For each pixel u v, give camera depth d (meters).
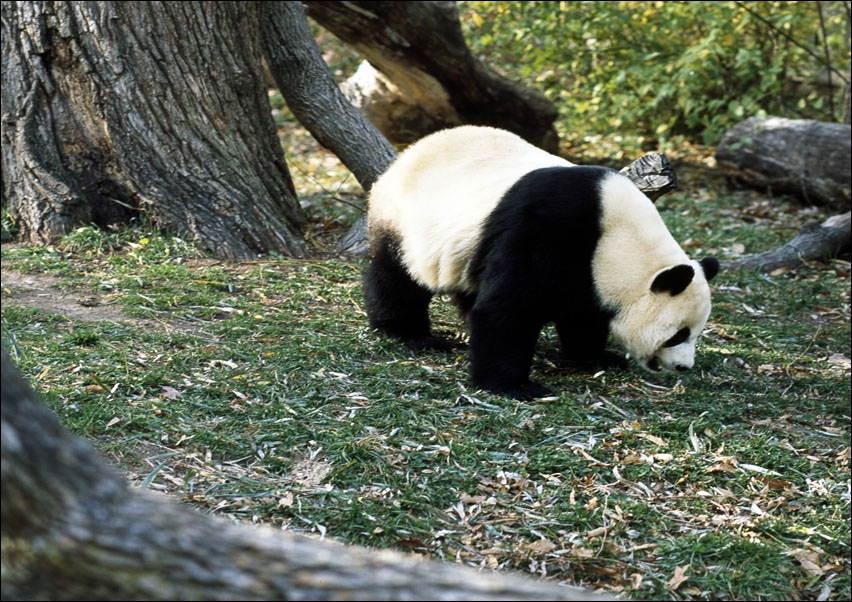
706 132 16.06
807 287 10.69
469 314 7.68
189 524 2.44
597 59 17.30
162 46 9.94
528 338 7.11
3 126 10.14
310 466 5.88
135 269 9.36
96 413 6.10
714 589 4.96
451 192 7.39
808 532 5.56
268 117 10.88
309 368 7.27
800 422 7.32
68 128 10.09
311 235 10.91
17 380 2.40
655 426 6.74
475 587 2.52
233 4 10.32
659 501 5.86
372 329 8.23
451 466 5.98
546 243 6.82
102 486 2.41
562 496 5.78
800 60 17.36
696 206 14.02
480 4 16.91
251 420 6.34
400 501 5.50
